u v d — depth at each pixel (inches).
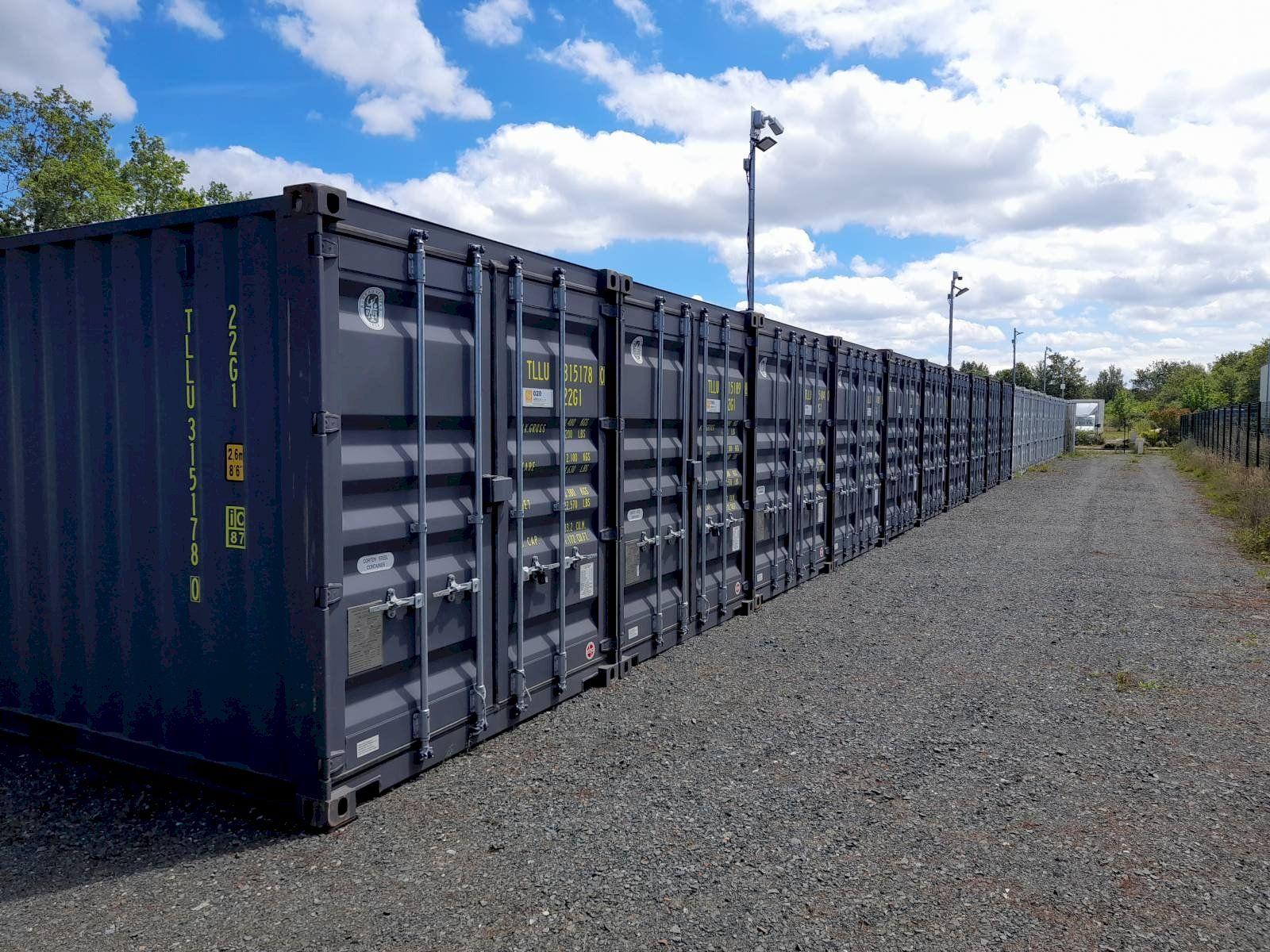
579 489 240.7
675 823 168.6
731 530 337.4
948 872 150.3
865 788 186.9
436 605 189.3
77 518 196.7
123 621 189.5
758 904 138.6
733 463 337.4
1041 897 142.2
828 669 278.4
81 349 192.2
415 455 181.5
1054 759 204.7
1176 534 611.2
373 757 173.9
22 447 205.9
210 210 168.2
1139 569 468.8
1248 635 325.4
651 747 209.8
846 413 465.7
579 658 244.8
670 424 289.6
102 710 195.8
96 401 190.9
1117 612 363.3
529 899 139.9
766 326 359.3
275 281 162.6
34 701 209.5
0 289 207.5
